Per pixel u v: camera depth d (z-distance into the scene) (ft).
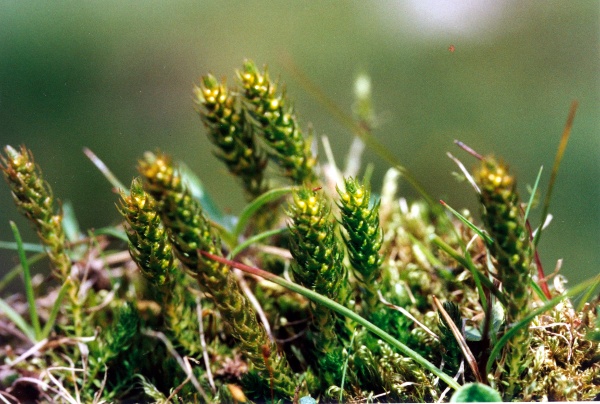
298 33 2.36
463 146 0.78
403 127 1.91
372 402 0.74
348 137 1.69
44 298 0.89
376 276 0.77
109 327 0.81
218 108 0.81
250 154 0.83
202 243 0.71
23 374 0.80
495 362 0.75
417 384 0.75
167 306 0.77
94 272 0.88
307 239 0.73
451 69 2.15
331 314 0.75
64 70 2.14
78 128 1.92
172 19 2.39
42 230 0.79
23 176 0.77
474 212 1.00
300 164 0.82
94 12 2.32
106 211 1.49
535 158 1.83
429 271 0.85
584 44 2.11
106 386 0.79
